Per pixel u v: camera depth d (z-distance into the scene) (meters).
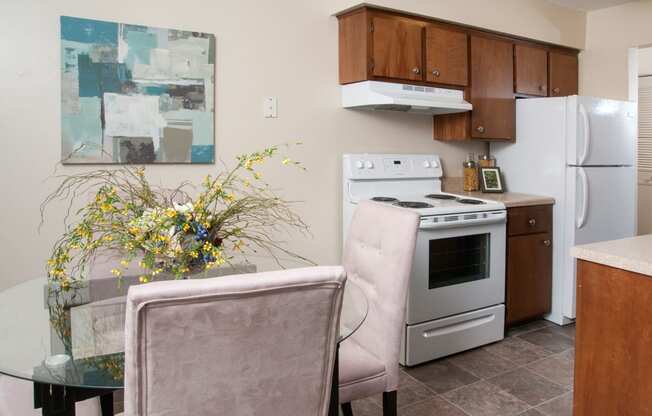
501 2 3.34
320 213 3.01
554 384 2.49
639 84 5.59
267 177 2.79
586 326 1.64
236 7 2.62
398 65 2.91
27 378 1.01
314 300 0.92
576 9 3.87
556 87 3.84
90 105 2.27
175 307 0.81
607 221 3.40
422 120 3.45
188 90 2.49
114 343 1.16
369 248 1.84
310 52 2.89
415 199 3.10
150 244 1.36
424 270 2.65
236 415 0.93
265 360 0.92
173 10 2.44
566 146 3.23
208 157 2.57
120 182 2.35
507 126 3.50
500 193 3.53
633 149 3.58
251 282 0.85
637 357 1.49
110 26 2.28
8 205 2.14
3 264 2.15
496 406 2.28
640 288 1.47
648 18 3.58
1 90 2.10
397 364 1.67
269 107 2.76
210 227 1.48
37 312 1.36
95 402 1.42
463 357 2.83
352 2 2.77
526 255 3.17
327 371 1.03
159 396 0.86
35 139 2.17
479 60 3.31
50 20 2.17
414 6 2.89
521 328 3.29
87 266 1.82
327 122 2.99
